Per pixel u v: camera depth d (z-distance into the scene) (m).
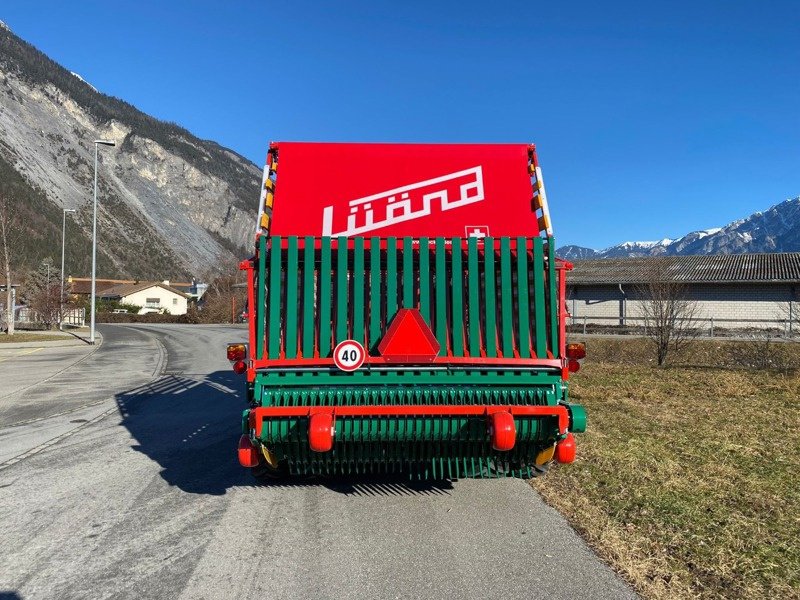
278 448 4.57
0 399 11.08
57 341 27.08
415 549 4.00
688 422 7.52
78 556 3.96
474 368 4.36
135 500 5.12
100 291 84.31
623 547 3.91
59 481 5.73
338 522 4.52
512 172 5.20
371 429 4.27
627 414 8.05
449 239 4.66
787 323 25.88
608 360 15.55
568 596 3.33
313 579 3.58
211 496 5.21
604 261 35.19
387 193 5.04
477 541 4.11
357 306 4.50
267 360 4.36
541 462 4.65
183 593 3.43
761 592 3.31
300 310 4.52
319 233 4.83
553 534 4.21
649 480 5.26
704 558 3.73
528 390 4.36
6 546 4.15
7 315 33.50
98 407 10.12
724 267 30.31
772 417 7.72
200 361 18.55
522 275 4.55
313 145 5.22
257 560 3.87
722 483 5.15
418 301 4.56
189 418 9.04
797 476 5.30
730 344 18.80
